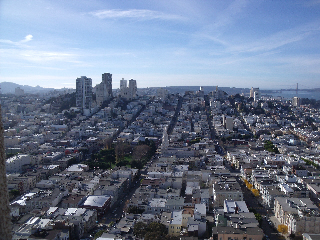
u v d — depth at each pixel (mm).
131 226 179375
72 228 174125
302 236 178250
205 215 191750
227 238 163250
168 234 172875
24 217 185000
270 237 184250
